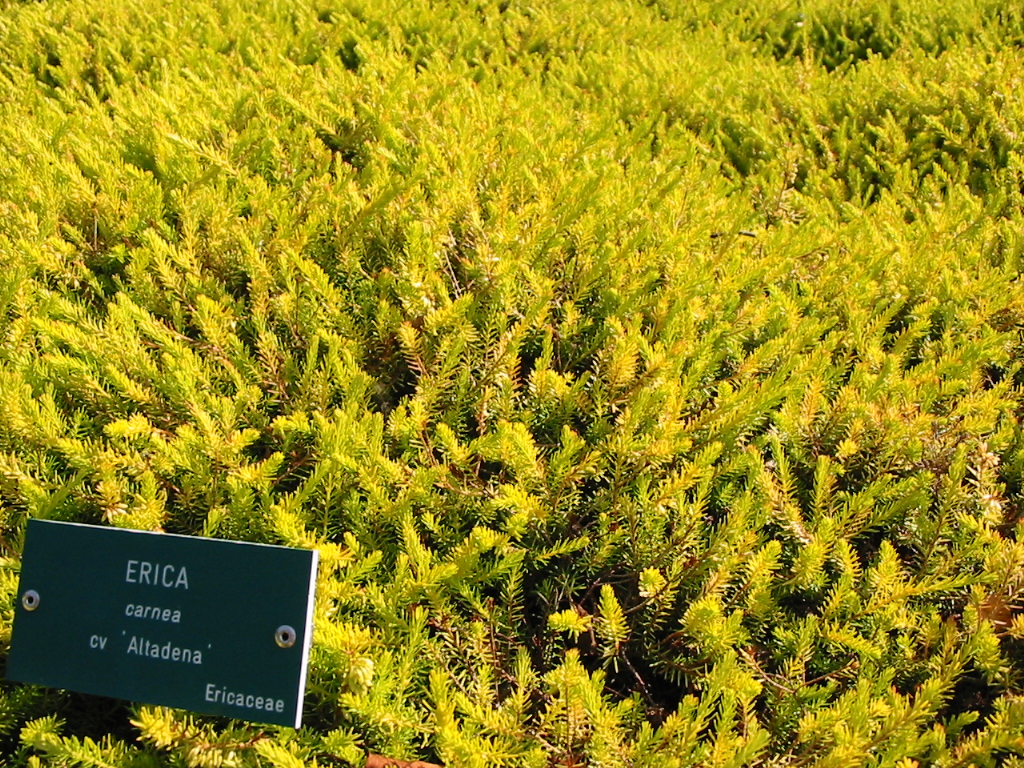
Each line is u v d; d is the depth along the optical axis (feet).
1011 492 7.50
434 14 16.58
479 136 10.34
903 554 7.10
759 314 7.89
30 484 5.86
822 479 6.52
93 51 14.48
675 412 6.53
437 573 5.51
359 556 6.01
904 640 5.97
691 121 13.98
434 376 7.38
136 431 6.06
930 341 8.57
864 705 5.21
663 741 5.26
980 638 5.73
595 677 5.28
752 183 11.85
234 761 5.09
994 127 12.67
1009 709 5.51
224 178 9.07
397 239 8.62
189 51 13.84
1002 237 10.09
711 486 6.91
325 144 10.81
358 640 5.22
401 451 6.82
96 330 6.98
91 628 5.32
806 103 13.94
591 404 7.16
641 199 9.44
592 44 16.42
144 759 5.14
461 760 4.94
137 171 9.25
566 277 8.45
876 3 17.69
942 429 7.44
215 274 8.39
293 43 15.19
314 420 6.75
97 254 8.55
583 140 10.36
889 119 13.03
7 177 9.27
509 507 6.30
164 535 5.32
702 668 6.01
